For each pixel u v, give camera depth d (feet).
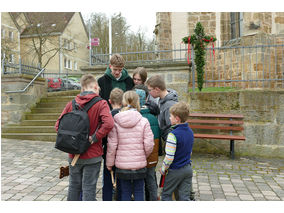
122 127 9.58
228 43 34.27
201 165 18.10
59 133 8.77
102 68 24.93
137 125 9.57
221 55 32.89
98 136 8.87
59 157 20.13
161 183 9.95
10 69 43.19
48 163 18.43
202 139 21.91
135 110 9.81
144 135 9.57
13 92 30.60
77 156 8.95
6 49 68.95
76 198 9.43
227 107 21.39
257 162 19.11
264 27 25.85
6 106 30.96
